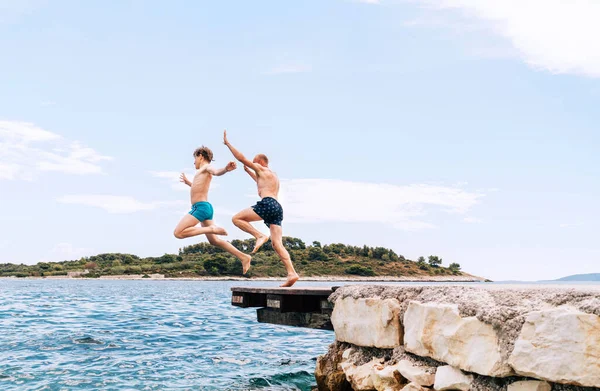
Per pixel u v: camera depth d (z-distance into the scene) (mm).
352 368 6719
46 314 22031
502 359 4633
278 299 8695
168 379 9906
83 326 17547
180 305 29422
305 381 10078
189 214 9023
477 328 4902
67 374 10031
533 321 4426
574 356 4117
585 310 4180
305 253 142625
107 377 9883
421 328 5609
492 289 5191
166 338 15172
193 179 9250
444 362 5367
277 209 9266
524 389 4527
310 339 16031
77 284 79438
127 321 19578
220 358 12242
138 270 136375
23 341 13891
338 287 7543
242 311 25172
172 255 145500
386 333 6297
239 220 9258
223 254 138625
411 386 5512
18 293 42969
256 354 12992
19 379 9555
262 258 129750
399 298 6297
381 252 153250
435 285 6363
